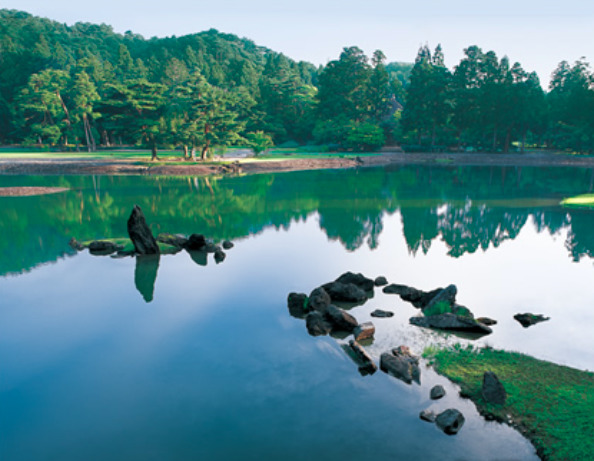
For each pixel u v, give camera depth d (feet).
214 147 272.10
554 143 369.91
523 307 55.77
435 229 106.11
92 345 46.98
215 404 35.88
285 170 269.64
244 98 396.16
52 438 32.07
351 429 32.14
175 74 506.48
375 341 46.26
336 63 428.56
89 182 198.49
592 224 109.91
